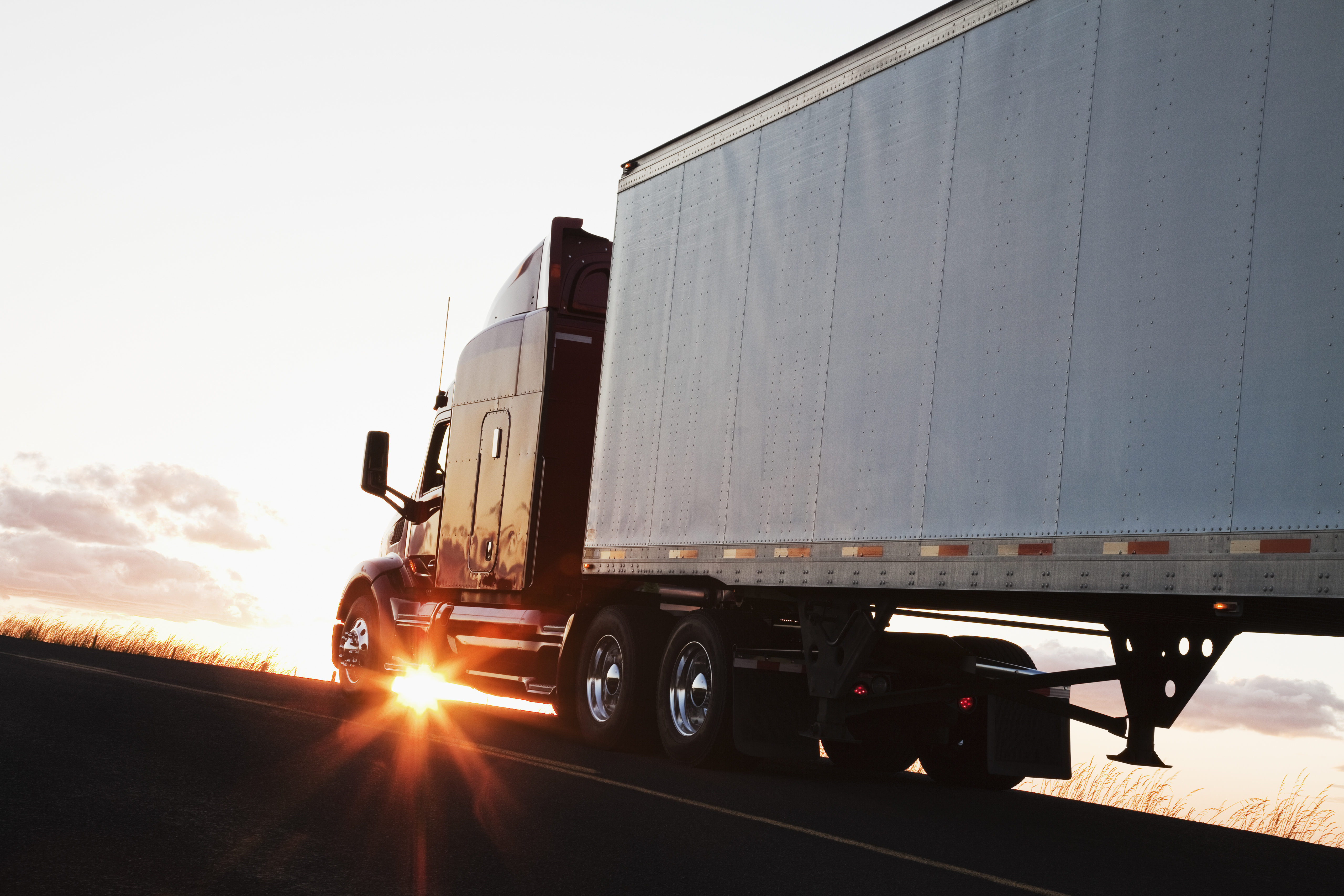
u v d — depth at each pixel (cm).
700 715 841
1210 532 498
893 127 707
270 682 1416
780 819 607
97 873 402
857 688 764
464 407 1228
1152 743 682
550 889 420
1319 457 464
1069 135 590
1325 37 483
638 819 568
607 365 971
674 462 863
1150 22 557
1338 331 464
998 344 612
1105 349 555
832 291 734
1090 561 548
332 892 398
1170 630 684
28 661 1200
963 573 612
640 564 885
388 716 1060
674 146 926
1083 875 521
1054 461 572
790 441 751
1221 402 501
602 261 1139
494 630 1107
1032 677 733
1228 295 505
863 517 684
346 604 1370
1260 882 547
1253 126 505
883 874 484
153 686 1068
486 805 576
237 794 558
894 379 677
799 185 780
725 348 827
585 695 951
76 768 589
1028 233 605
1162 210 538
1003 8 641
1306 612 556
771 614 894
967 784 907
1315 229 477
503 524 1120
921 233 673
